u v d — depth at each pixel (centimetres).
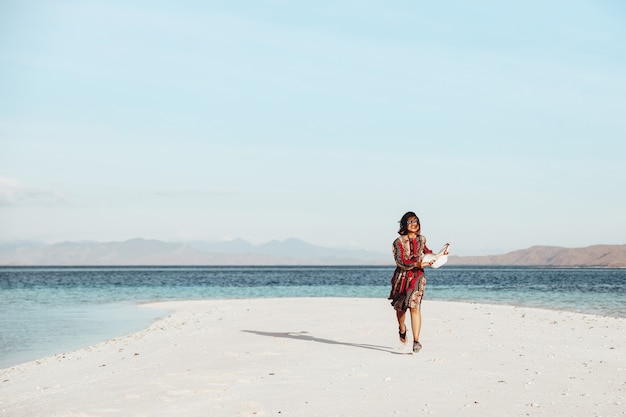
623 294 4688
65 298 4488
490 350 1304
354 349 1327
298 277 12356
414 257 1243
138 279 10456
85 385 1097
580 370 1073
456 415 774
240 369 1126
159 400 908
